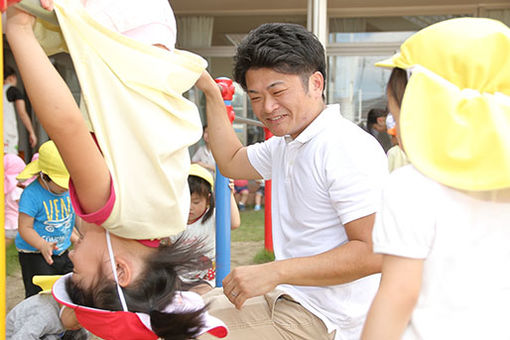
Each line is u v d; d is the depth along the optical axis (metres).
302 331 1.71
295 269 1.57
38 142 8.33
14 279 3.95
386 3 8.29
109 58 1.11
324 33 6.14
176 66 1.20
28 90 1.03
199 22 8.78
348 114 8.81
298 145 1.74
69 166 1.08
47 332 1.49
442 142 1.05
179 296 1.28
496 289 1.11
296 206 1.77
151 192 1.17
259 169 2.04
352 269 1.57
